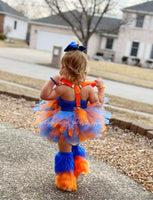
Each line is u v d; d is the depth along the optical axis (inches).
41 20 1432.1
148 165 145.1
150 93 516.7
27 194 101.0
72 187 105.7
